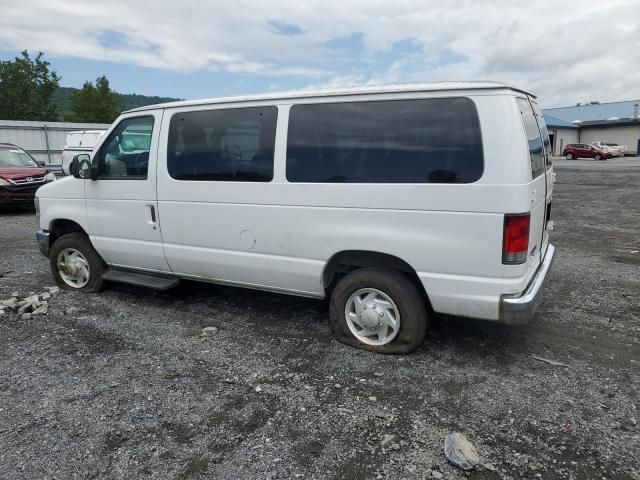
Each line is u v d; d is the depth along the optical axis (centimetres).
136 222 491
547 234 457
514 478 253
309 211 393
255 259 428
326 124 384
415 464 264
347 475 256
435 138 345
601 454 270
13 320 475
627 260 695
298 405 322
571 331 435
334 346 409
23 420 308
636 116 5456
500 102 328
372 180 366
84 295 549
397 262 376
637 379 350
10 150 1327
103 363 384
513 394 331
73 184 529
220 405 322
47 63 5025
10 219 1139
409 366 372
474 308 348
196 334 439
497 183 326
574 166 3275
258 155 412
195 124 444
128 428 298
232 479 254
